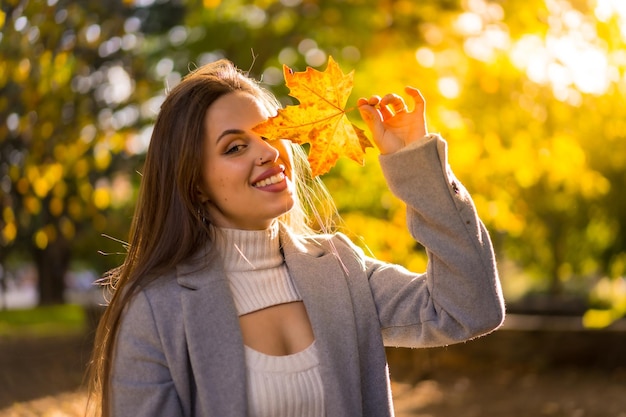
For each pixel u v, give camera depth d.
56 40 6.40
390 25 7.56
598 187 8.26
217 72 2.41
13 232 7.50
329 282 2.38
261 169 2.30
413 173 2.27
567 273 19.44
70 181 10.07
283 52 8.79
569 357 11.80
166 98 2.37
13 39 6.12
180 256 2.27
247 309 2.30
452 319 2.28
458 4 7.38
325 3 8.23
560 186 11.62
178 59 9.87
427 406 9.27
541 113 7.36
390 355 12.23
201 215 2.35
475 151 7.17
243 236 2.36
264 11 8.90
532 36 7.06
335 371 2.26
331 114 2.26
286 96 8.81
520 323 12.26
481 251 2.27
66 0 6.56
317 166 2.27
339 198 7.52
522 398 9.71
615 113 7.43
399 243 7.31
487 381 10.88
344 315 2.34
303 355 2.28
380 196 7.53
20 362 12.04
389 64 7.16
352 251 2.52
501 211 7.89
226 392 2.16
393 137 2.32
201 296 2.23
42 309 22.58
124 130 8.12
